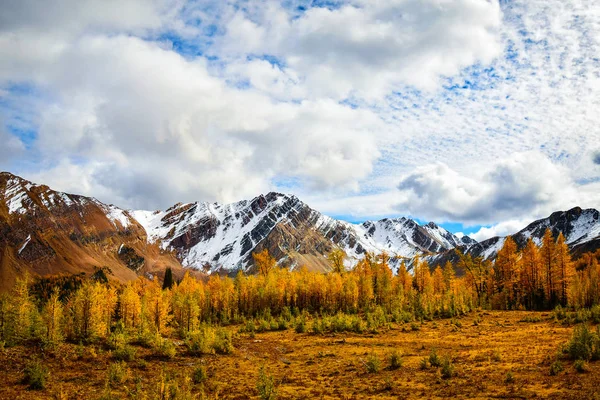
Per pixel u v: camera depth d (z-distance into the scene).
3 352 29.02
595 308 48.69
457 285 86.44
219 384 26.59
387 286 88.50
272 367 32.97
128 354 32.50
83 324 38.31
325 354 38.19
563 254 72.88
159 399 20.58
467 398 20.36
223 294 92.31
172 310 69.75
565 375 22.50
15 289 34.00
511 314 62.28
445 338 43.41
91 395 22.83
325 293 89.50
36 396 22.12
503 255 85.06
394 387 23.88
